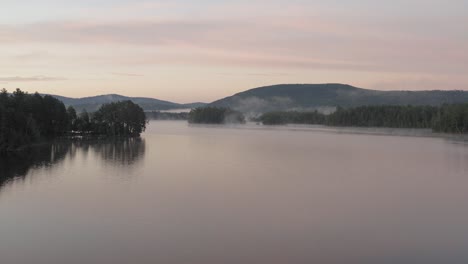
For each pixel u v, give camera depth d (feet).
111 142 587.27
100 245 139.54
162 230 155.33
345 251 135.85
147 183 247.50
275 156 416.87
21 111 469.98
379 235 151.43
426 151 481.05
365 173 298.56
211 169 313.53
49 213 176.35
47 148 467.93
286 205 194.18
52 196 208.33
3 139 401.49
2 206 187.11
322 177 277.64
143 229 156.25
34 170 295.48
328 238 148.15
